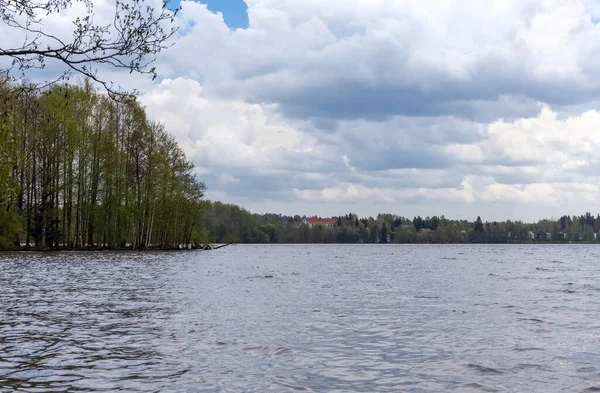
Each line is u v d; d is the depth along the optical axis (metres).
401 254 109.75
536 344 13.76
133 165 71.56
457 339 14.38
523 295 26.56
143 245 75.81
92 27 9.45
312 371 10.83
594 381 10.23
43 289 25.89
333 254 106.69
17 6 9.35
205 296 24.30
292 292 27.08
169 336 14.18
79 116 63.91
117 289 26.73
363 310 20.12
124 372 10.42
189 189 78.06
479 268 55.12
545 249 163.50
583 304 22.67
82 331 14.76
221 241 168.75
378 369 11.07
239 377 10.23
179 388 9.43
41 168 63.12
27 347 12.55
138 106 70.12
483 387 9.82
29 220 64.25
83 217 69.25
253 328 15.66
